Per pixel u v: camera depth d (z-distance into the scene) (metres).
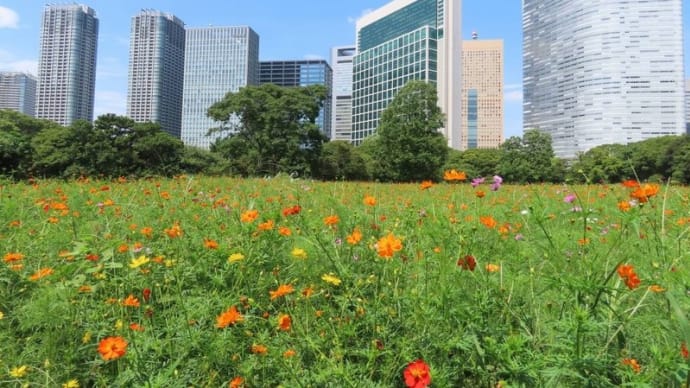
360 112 125.88
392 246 2.01
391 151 42.97
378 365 1.88
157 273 2.71
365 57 123.31
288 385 1.69
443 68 104.81
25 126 48.59
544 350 1.84
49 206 4.84
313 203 5.71
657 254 2.51
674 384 1.47
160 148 33.22
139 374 1.70
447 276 2.18
